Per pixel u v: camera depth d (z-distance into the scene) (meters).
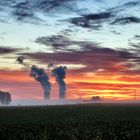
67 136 36.41
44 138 35.66
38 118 74.81
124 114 89.50
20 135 37.44
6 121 64.38
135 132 38.66
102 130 40.28
